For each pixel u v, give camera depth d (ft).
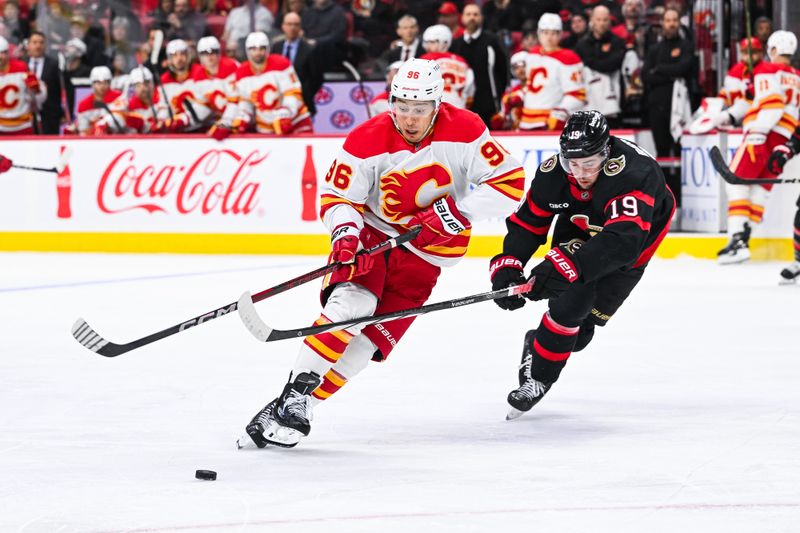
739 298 61.00
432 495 26.50
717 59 80.53
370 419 35.04
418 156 30.81
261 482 27.76
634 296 61.98
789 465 29.07
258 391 39.32
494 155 30.83
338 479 28.02
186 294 63.36
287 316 56.03
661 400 37.58
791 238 78.54
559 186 32.53
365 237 32.24
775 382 40.27
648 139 80.43
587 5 83.05
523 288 31.50
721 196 78.69
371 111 81.10
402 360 44.83
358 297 30.78
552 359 34.14
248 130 84.38
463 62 77.92
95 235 85.81
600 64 79.97
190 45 87.81
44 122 90.12
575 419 34.94
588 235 33.71
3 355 46.19
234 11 87.81
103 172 85.46
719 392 38.70
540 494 26.53
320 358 30.42
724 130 78.07
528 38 84.38
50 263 79.00
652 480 27.73
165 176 84.58
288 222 83.05
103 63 90.22
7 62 88.28
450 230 30.83
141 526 24.18
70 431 33.55
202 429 33.78
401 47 82.43
